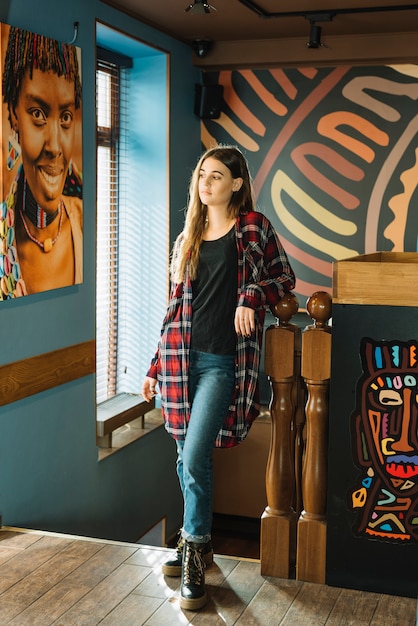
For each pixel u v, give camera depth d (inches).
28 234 140.5
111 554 115.6
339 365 99.8
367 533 101.2
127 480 192.2
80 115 156.4
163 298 209.6
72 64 152.8
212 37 210.7
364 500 100.7
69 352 158.6
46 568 110.7
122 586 104.7
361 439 100.0
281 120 221.3
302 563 104.5
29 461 147.5
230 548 222.7
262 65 218.4
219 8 178.7
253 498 228.7
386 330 97.5
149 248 209.8
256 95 222.7
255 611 97.0
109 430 178.9
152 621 95.2
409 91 209.5
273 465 106.0
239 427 101.7
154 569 110.0
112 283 209.5
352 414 100.0
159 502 213.3
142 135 207.8
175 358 101.9
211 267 99.8
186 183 219.9
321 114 217.5
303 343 102.4
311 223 222.2
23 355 143.8
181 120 214.7
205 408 98.3
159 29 196.2
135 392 214.1
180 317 101.8
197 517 99.2
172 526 223.6
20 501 144.9
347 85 214.4
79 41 159.0
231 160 100.2
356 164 216.1
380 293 97.2
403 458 98.7
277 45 212.4
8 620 95.6
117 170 208.5
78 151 156.2
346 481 101.1
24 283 140.0
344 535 102.0
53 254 148.9
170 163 207.8
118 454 186.4
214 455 230.4
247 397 101.3
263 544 106.0
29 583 105.7
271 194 224.5
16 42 133.9
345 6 176.7
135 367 214.4
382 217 215.8
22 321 142.9
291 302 102.8
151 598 101.2
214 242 100.6
